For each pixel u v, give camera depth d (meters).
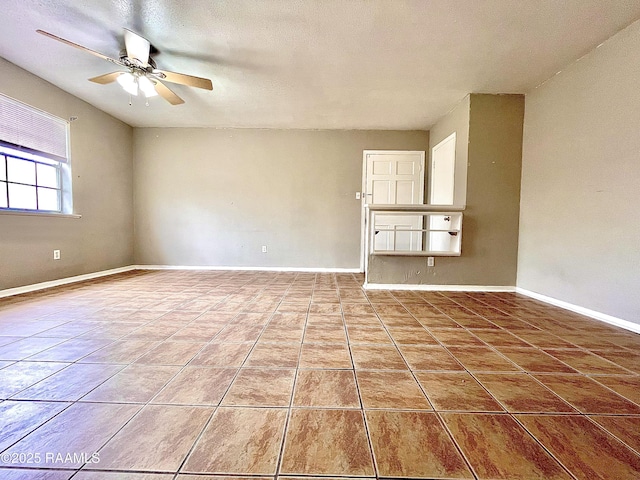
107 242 4.61
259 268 5.31
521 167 3.69
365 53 2.80
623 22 2.33
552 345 2.04
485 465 1.01
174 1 2.14
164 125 5.12
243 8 2.20
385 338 2.14
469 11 2.22
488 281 3.80
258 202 5.27
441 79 3.30
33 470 0.96
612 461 1.03
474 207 3.73
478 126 3.67
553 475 0.98
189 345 1.97
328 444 1.09
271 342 2.04
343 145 5.18
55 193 3.76
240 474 0.96
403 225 5.16
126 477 0.94
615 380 1.58
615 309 2.51
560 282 3.08
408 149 5.15
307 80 3.36
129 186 5.11
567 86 3.00
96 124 4.31
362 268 5.27
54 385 1.46
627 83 2.40
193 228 5.30
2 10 2.25
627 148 2.41
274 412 1.28
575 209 2.91
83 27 2.45
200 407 1.30
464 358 1.83
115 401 1.34
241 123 4.96
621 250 2.46
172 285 3.91
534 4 2.14
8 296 3.17
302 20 2.33
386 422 1.22
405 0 2.11
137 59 2.64
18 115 3.19
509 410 1.31
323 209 5.25
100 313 2.65
